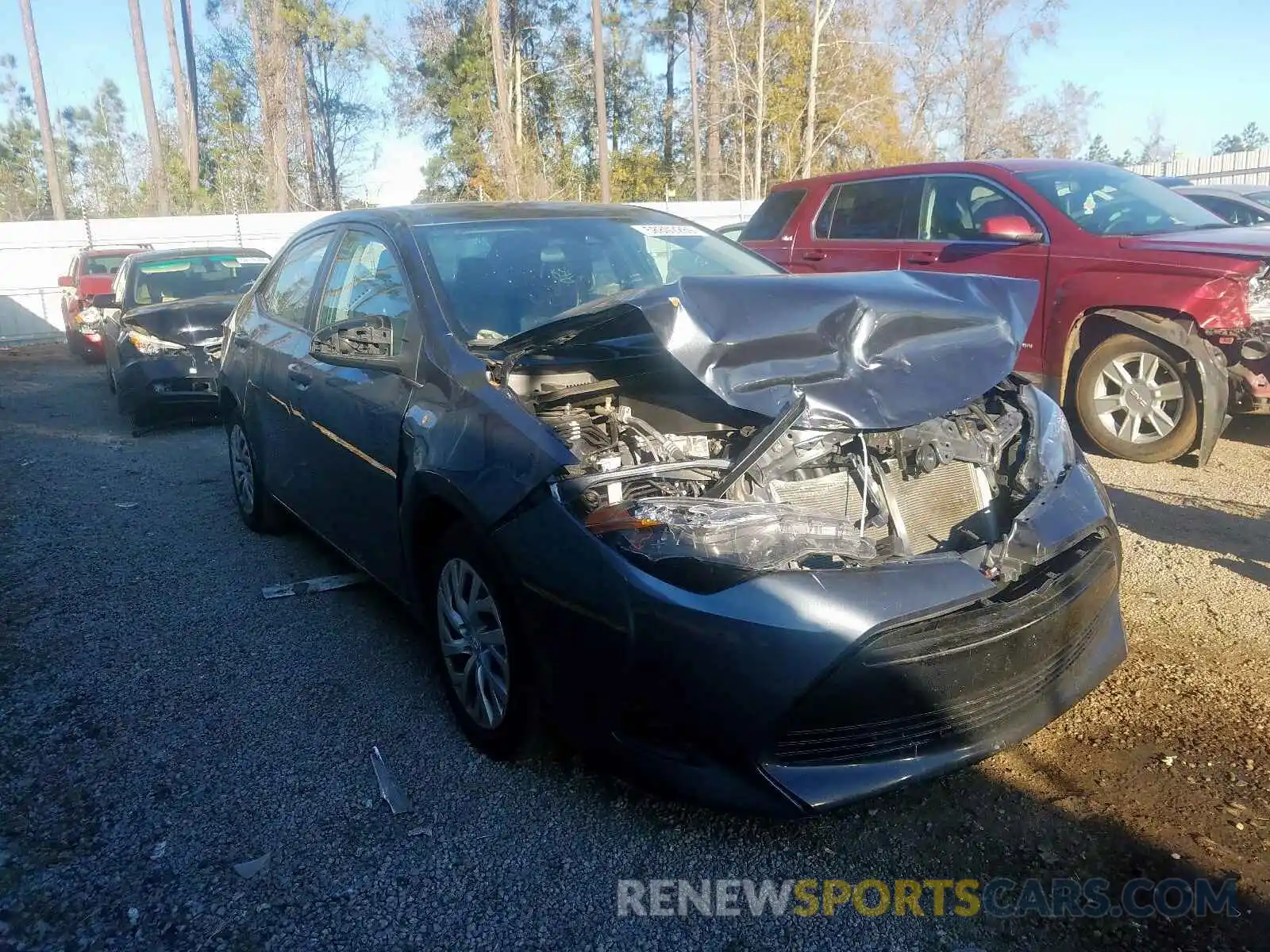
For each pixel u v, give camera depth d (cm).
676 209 2605
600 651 284
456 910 272
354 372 421
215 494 693
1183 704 358
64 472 770
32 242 2236
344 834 305
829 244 864
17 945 262
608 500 297
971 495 337
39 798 328
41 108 3105
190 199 3753
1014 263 715
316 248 521
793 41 3847
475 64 3834
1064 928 257
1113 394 671
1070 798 308
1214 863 278
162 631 457
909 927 261
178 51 3638
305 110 4034
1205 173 2250
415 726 367
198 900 278
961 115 4116
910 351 325
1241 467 649
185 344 899
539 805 316
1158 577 472
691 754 280
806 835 297
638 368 352
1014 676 295
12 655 434
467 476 323
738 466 295
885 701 275
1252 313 605
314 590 499
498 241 435
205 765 345
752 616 266
